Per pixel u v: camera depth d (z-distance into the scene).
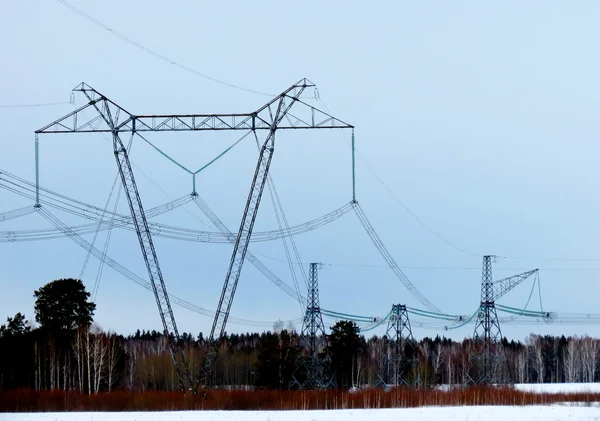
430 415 175.25
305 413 180.12
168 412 183.25
